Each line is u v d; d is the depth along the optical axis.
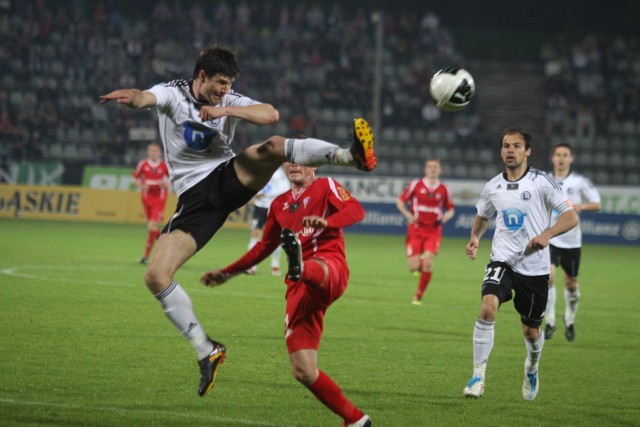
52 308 25.12
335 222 12.99
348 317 26.69
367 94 85.81
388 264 45.34
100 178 72.00
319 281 12.51
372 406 15.49
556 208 17.11
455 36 102.69
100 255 42.31
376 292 33.69
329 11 99.38
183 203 13.53
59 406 14.25
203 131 13.50
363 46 91.06
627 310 31.47
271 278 36.62
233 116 12.59
